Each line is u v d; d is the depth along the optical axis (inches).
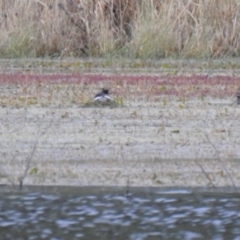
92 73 1550.2
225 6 1798.7
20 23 1801.2
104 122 1036.5
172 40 1779.0
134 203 714.2
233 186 760.3
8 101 1206.9
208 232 646.5
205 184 765.9
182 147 893.8
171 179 777.6
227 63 1699.1
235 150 883.4
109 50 1797.5
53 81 1433.3
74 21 1824.6
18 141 920.3
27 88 1347.2
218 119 1067.3
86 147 890.1
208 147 895.7
